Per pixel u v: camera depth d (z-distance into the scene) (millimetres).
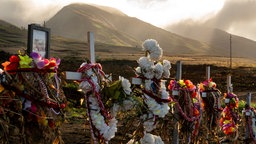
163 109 6770
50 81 5258
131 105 6207
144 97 6715
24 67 4949
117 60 64875
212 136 10680
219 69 62000
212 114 10023
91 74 5773
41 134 5055
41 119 5035
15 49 85500
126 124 6820
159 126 7766
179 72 8766
